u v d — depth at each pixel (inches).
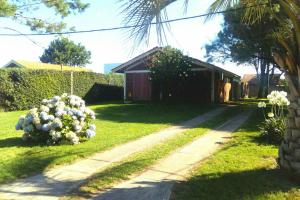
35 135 424.8
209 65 1091.3
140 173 306.8
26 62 1449.3
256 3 285.1
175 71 1024.9
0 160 338.0
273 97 451.5
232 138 473.1
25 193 254.8
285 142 280.5
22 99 857.5
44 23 685.3
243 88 1817.2
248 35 713.0
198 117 727.7
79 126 423.5
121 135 483.2
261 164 326.6
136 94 1182.9
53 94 936.3
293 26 262.8
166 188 265.9
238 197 243.9
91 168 319.6
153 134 507.5
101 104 1032.2
